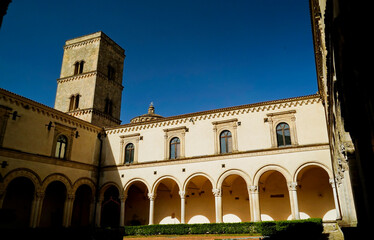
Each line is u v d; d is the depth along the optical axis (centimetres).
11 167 2767
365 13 519
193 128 3438
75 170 3466
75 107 4544
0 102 2778
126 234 3209
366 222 1257
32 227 2870
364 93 586
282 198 3212
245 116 3228
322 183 3094
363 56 550
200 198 3600
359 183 1280
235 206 3388
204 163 3241
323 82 2031
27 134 2981
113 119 4775
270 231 2327
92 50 4772
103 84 4688
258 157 3022
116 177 3675
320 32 1475
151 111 4984
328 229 2747
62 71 4922
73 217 3703
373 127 580
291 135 2978
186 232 2920
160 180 3425
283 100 3100
